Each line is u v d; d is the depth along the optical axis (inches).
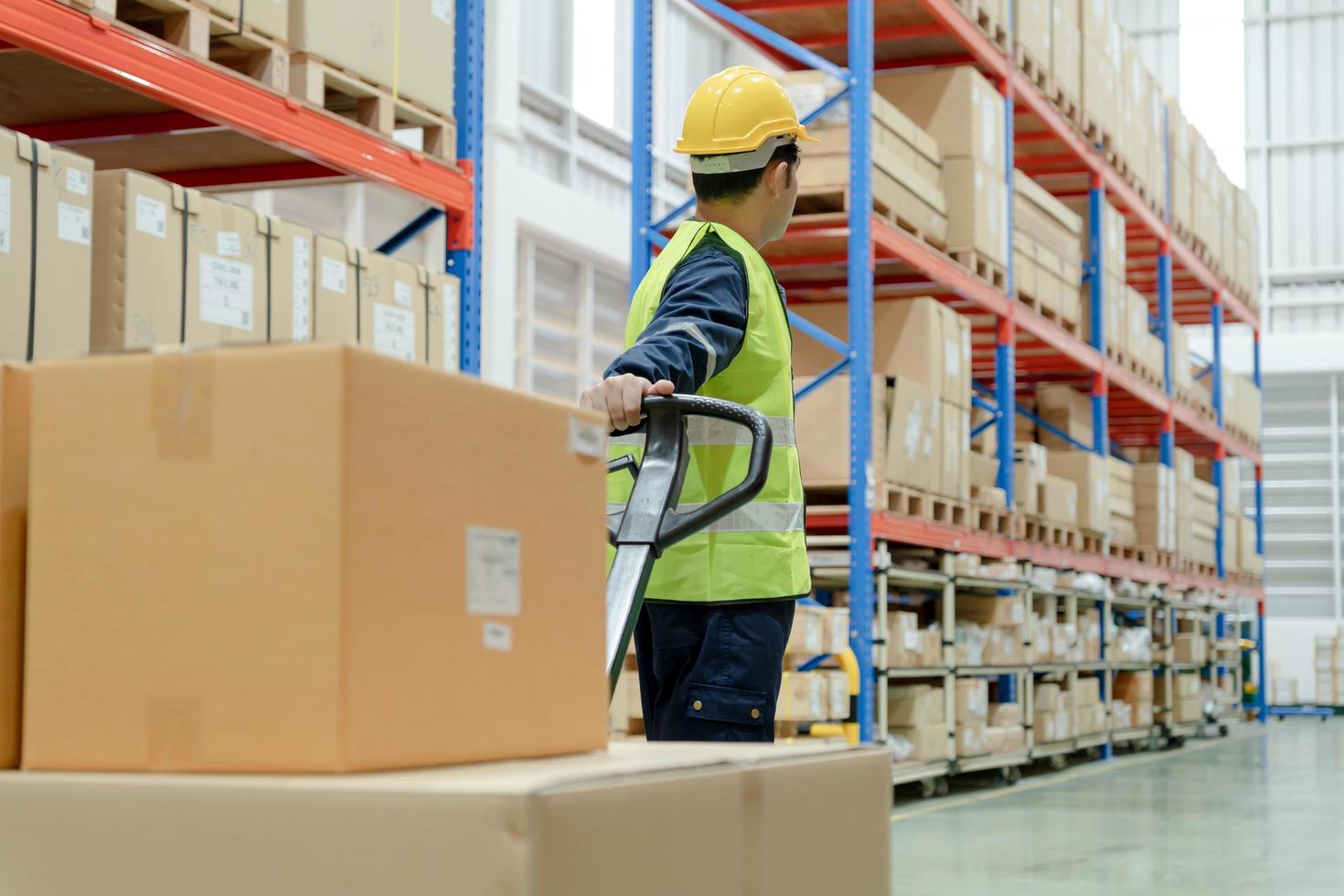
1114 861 222.4
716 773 52.7
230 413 48.8
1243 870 214.1
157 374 50.0
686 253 109.9
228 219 139.3
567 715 59.0
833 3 307.9
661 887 48.6
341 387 47.3
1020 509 376.2
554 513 58.9
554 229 493.0
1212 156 596.7
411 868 43.5
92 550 50.4
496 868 42.5
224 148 180.2
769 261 314.3
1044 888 197.8
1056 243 410.9
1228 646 603.8
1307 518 839.1
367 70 168.2
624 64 586.2
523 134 511.5
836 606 307.0
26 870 48.3
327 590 47.0
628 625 73.8
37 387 51.6
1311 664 816.9
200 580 48.9
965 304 377.7
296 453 47.8
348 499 47.3
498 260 458.0
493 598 54.4
